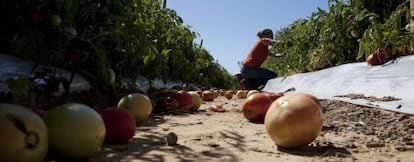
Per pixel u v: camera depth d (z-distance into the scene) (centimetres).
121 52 527
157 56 681
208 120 424
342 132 322
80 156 208
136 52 518
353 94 544
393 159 228
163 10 757
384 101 448
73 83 426
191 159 229
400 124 342
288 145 255
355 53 835
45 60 396
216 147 266
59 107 210
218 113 507
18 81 289
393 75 538
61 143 202
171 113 494
